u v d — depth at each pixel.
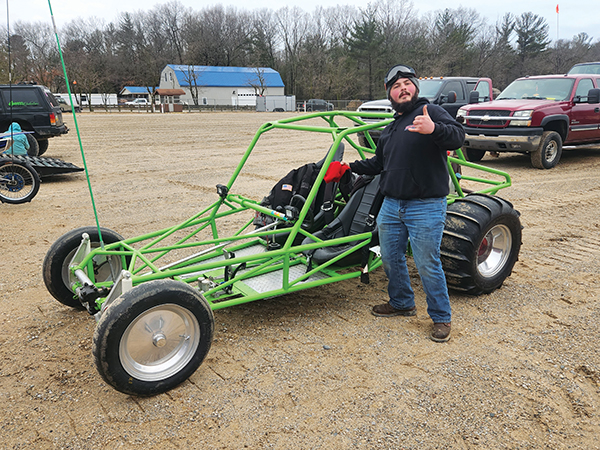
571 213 6.66
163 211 6.93
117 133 19.02
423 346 3.20
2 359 3.10
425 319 3.60
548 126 10.33
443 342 3.24
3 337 3.38
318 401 2.63
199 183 8.98
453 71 59.69
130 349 2.59
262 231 3.73
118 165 11.18
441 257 3.75
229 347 3.21
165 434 2.40
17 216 6.72
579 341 3.24
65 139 16.81
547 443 2.30
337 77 57.56
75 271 3.19
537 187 8.37
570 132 10.37
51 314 3.73
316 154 12.81
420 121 2.63
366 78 58.56
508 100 10.56
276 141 16.17
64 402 2.67
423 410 2.54
